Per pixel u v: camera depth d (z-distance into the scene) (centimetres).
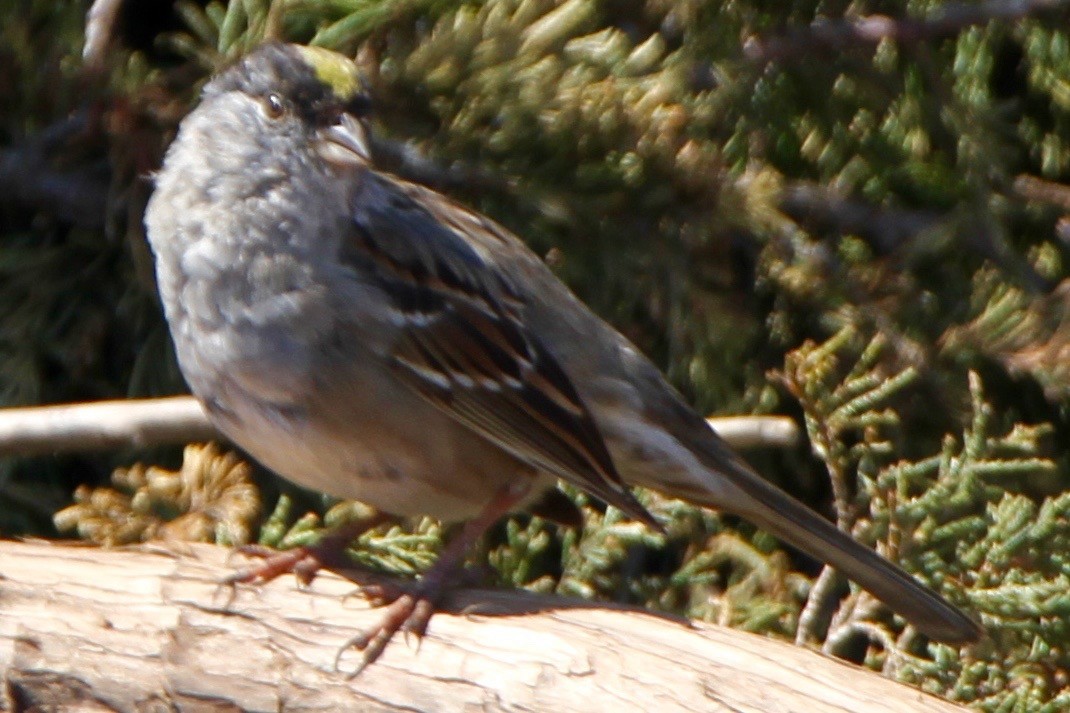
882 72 915
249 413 720
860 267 896
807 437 912
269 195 719
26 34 864
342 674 627
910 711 609
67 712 623
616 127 875
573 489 877
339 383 712
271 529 802
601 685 612
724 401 895
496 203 897
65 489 888
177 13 909
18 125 881
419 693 622
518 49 872
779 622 858
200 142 736
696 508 872
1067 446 904
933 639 757
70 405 851
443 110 884
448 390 727
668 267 894
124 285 886
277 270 711
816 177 929
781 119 914
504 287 758
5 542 669
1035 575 805
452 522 817
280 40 830
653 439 767
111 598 636
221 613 639
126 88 862
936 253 906
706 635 644
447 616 652
